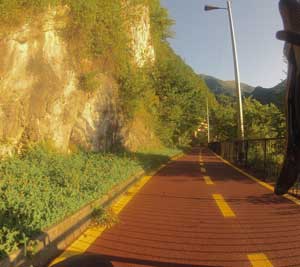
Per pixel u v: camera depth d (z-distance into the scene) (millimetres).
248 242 5906
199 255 5277
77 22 15875
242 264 4930
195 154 46906
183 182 13875
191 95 47781
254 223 7168
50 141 14055
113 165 13359
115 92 22516
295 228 6793
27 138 12914
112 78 22109
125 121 24469
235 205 9062
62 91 15070
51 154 13227
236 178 15516
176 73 43656
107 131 20812
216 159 33312
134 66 26344
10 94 12219
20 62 12703
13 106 12266
